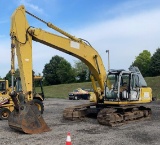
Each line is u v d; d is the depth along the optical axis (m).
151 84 44.28
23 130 11.16
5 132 11.71
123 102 14.32
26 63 12.77
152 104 26.00
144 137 10.55
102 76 15.38
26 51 12.88
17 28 12.79
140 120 15.12
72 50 14.42
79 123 14.04
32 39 13.45
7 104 15.88
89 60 15.01
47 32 13.66
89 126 13.09
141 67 87.00
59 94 50.44
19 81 17.41
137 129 12.28
